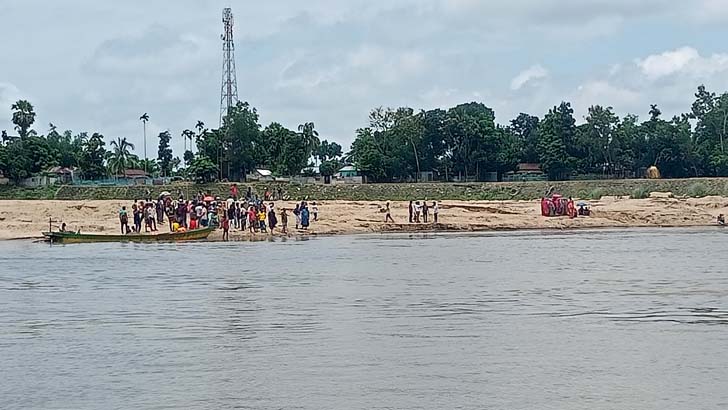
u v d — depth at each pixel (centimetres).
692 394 2084
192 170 14600
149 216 7769
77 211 8906
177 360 2473
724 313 3256
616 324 3022
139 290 4016
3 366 2422
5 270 4975
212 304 3544
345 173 17538
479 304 3512
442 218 9381
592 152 16638
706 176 16812
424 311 3331
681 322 3058
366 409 1977
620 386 2159
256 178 15875
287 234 8081
